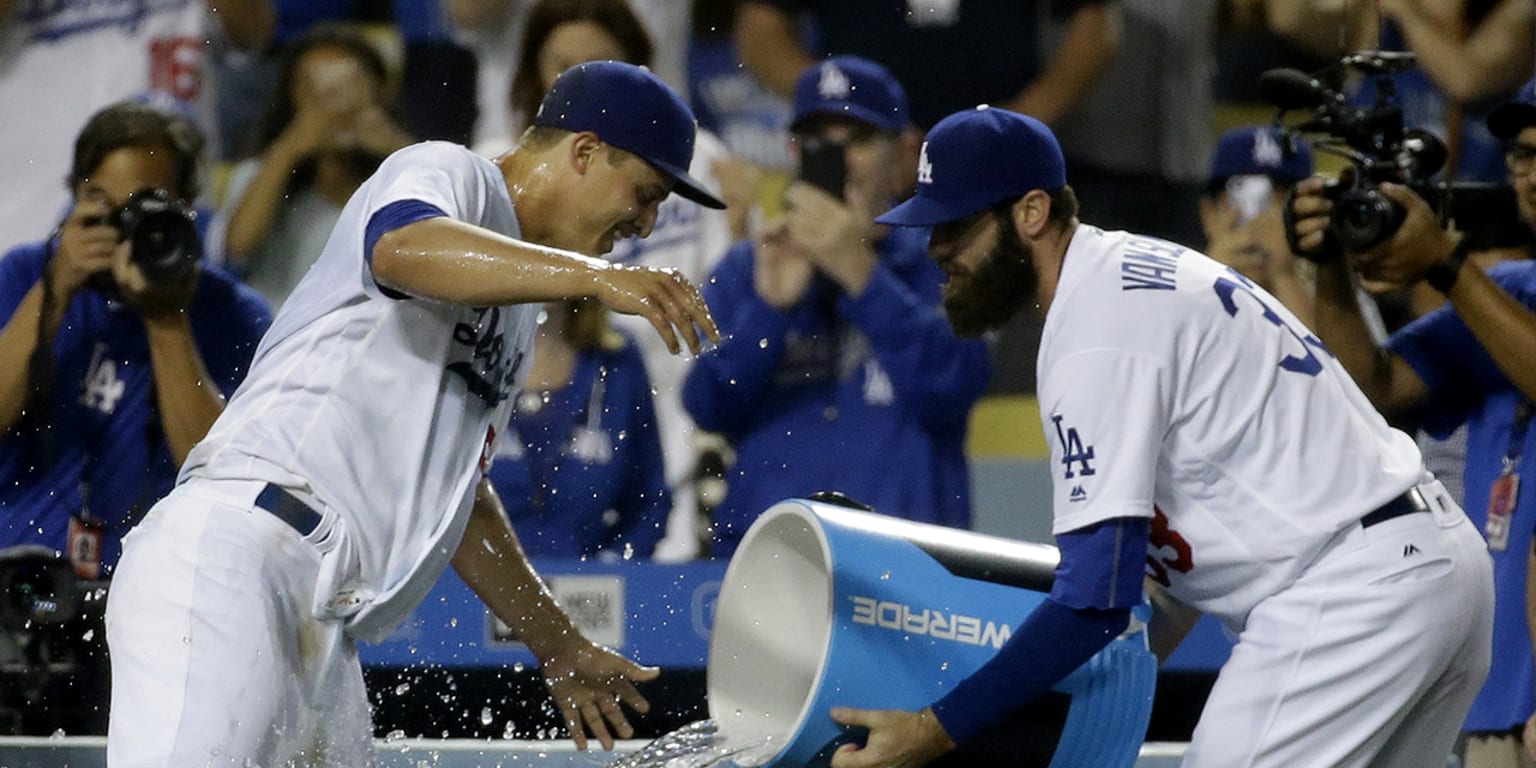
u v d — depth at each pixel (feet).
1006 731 39.83
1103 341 37.17
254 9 75.31
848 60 63.98
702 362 64.03
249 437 38.42
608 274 35.01
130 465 59.47
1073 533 36.81
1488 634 39.27
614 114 40.19
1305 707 37.65
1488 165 76.48
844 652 39.04
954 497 63.77
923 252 64.95
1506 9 76.48
